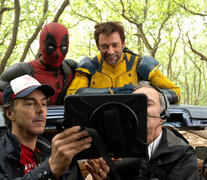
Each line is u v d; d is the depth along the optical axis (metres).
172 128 2.71
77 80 3.45
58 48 3.33
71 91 3.39
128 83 3.46
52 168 1.43
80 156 1.48
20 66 3.32
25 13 11.51
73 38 20.77
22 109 1.86
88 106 1.41
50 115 2.51
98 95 1.41
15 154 1.78
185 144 1.97
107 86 3.44
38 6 11.59
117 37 3.34
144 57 3.56
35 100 1.88
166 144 1.91
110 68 3.48
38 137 2.09
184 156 1.87
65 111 1.41
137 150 1.44
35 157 1.98
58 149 1.37
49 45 3.30
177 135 2.22
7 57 9.18
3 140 1.85
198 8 15.46
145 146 1.43
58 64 3.38
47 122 2.51
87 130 1.34
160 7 14.12
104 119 1.37
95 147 1.46
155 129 1.94
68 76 3.46
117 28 3.35
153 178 1.74
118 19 14.86
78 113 1.41
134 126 1.40
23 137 1.91
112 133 1.38
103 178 1.58
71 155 1.38
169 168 1.83
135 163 1.72
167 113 1.99
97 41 3.45
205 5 15.52
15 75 3.28
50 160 1.47
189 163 1.86
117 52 3.35
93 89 3.33
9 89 1.90
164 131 2.05
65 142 1.37
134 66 3.51
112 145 1.39
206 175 2.16
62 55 3.37
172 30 15.66
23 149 1.92
